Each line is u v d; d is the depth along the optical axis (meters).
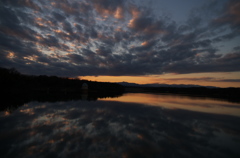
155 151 5.82
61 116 11.58
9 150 5.52
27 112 12.88
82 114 12.54
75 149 5.75
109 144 6.35
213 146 6.52
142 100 27.00
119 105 18.77
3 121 9.82
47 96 28.53
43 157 5.04
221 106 20.97
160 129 8.88
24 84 47.66
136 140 6.94
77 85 73.19
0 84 35.88
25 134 7.34
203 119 12.08
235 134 8.32
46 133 7.55
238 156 5.60
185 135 7.93
